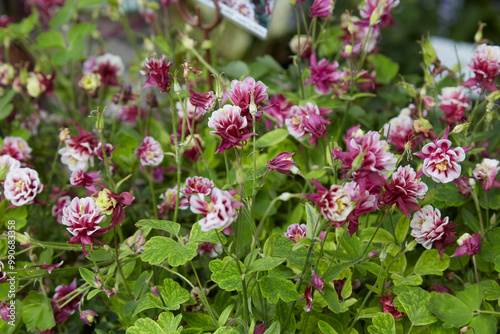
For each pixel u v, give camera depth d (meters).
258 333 0.79
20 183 0.89
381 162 0.73
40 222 1.04
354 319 0.83
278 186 1.02
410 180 0.79
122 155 1.01
